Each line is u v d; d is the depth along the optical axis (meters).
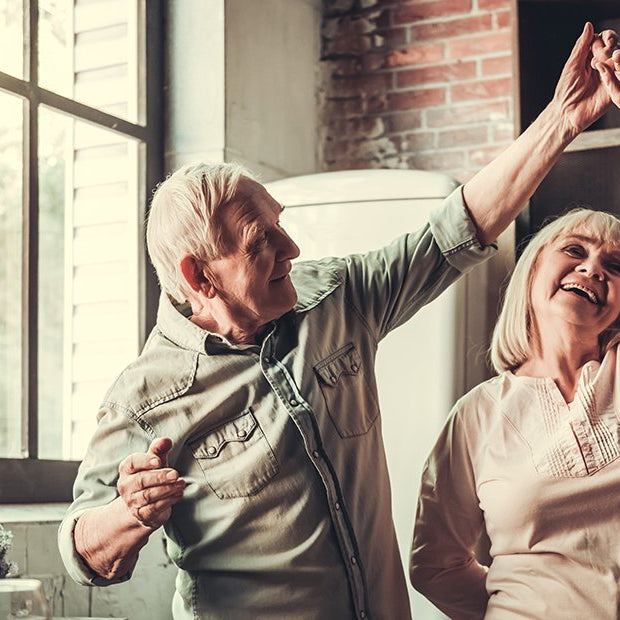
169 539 1.73
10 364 2.94
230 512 1.66
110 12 3.24
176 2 3.31
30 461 2.62
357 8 3.76
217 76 3.23
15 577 2.16
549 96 3.11
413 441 2.71
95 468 1.68
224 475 1.67
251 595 1.66
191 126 3.26
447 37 3.61
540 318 1.78
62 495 2.72
